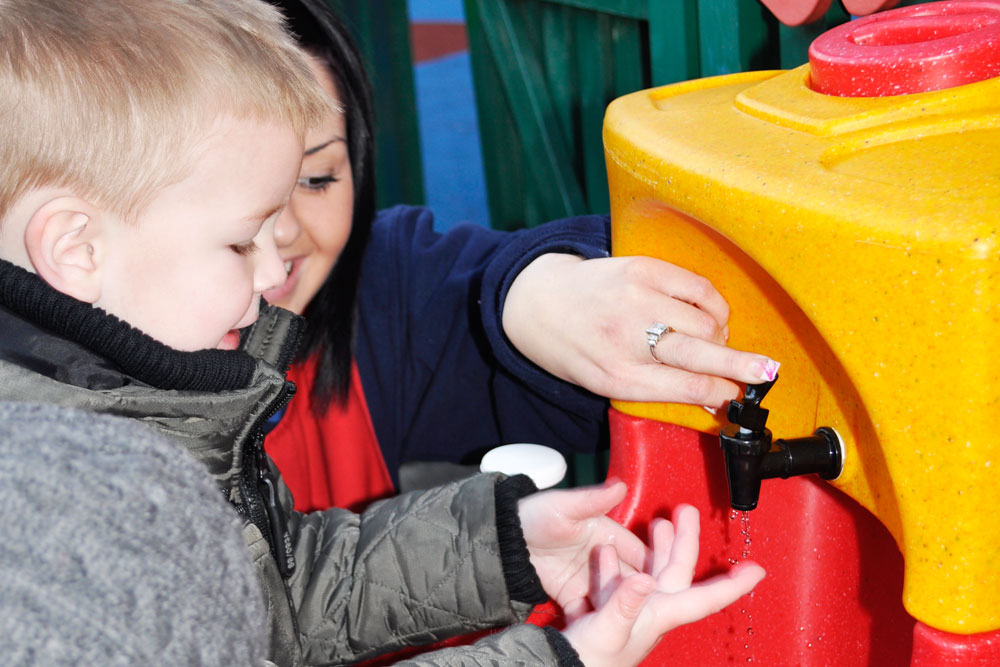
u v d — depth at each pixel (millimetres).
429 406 1176
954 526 456
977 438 439
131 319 622
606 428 951
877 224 447
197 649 283
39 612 262
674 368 671
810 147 534
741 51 1002
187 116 598
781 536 695
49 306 584
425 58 6145
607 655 623
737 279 634
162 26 611
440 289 1167
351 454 1219
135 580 276
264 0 1002
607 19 1297
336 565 825
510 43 1546
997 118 501
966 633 468
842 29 645
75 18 590
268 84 640
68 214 580
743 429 532
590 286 730
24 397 559
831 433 554
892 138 515
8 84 567
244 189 634
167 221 610
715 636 722
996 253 411
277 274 698
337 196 1042
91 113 575
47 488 282
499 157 1719
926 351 441
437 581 771
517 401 1033
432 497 813
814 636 688
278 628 731
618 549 740
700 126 624
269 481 754
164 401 612
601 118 1364
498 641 625
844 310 473
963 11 634
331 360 1146
